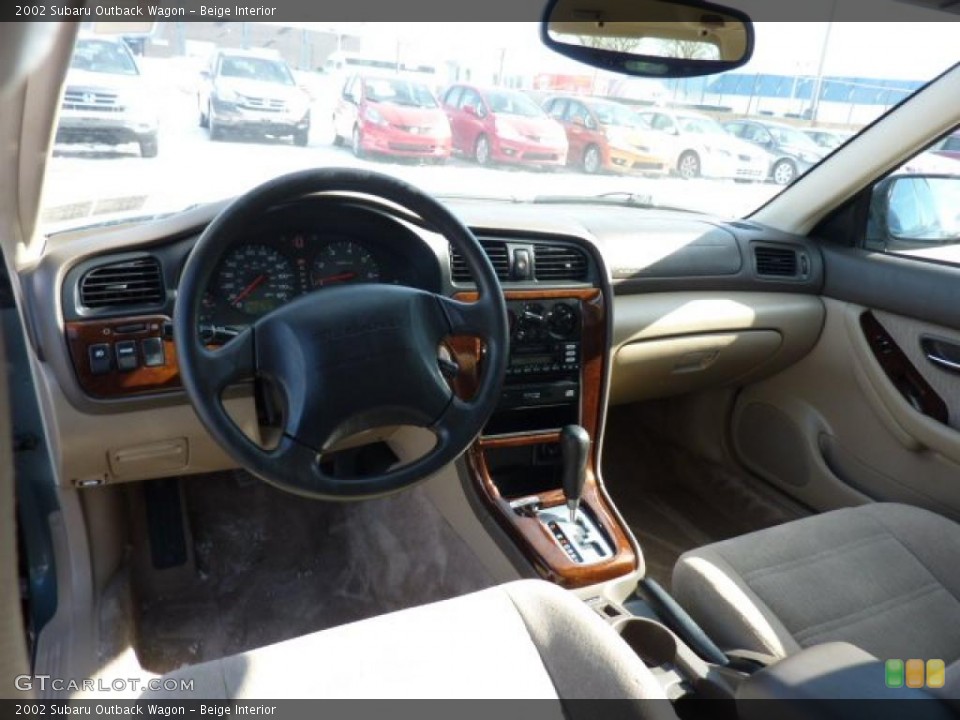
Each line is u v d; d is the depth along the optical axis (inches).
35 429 76.3
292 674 44.9
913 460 88.0
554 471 76.4
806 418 99.0
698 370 95.3
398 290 50.2
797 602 60.5
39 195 56.5
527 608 49.4
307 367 46.7
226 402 59.8
